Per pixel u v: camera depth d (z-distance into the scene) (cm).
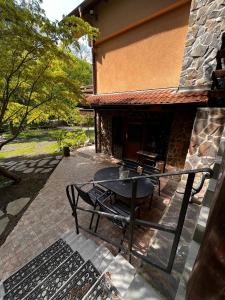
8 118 634
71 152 983
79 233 321
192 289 106
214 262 88
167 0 500
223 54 343
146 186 373
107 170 466
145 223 163
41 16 377
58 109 659
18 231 345
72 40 429
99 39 732
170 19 511
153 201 426
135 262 239
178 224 136
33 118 688
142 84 641
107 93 793
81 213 394
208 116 369
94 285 182
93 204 311
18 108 650
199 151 393
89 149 1039
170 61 542
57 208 425
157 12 523
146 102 497
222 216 87
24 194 516
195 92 461
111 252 272
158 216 368
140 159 671
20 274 247
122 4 609
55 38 424
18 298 212
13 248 302
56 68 575
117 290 177
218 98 372
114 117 803
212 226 96
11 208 439
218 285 85
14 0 348
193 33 444
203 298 94
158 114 616
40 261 267
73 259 246
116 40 679
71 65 523
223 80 411
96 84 839
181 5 477
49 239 321
